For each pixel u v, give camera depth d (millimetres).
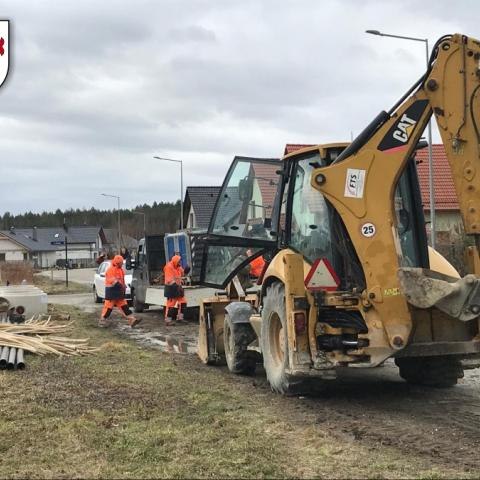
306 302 6758
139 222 81062
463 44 6098
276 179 8289
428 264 7215
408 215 7270
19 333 11578
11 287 13414
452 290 6012
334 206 6637
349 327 6684
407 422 6297
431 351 6488
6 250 100375
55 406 6707
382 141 6531
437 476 4664
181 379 8281
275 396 7434
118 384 7836
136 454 5172
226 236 8555
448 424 6227
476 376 8852
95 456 5152
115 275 15102
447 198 28359
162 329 15047
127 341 12820
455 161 6074
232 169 8523
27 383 7844
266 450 5246
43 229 111062
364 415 6582
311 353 6707
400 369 8242
